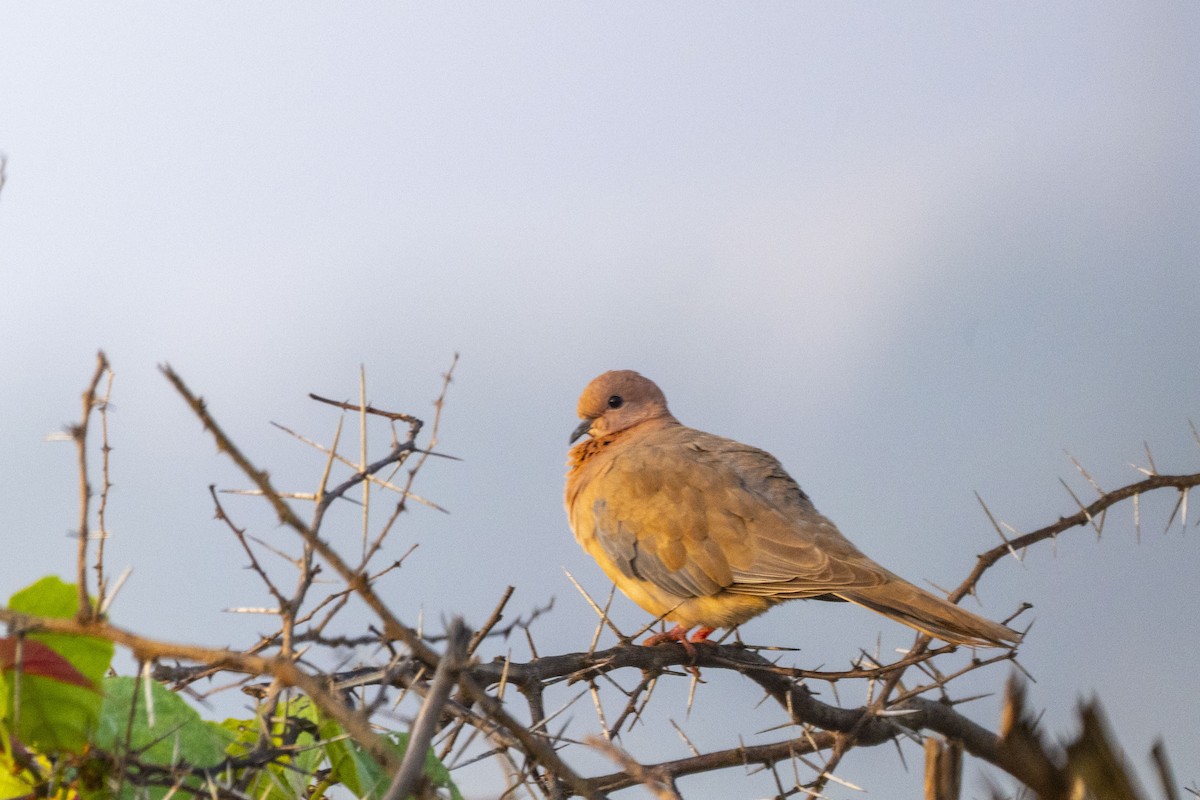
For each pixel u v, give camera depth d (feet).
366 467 21.43
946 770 16.35
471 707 25.03
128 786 18.24
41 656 17.31
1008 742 14.60
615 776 27.17
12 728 17.88
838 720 31.65
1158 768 14.49
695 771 28.14
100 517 18.58
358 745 20.97
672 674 29.68
